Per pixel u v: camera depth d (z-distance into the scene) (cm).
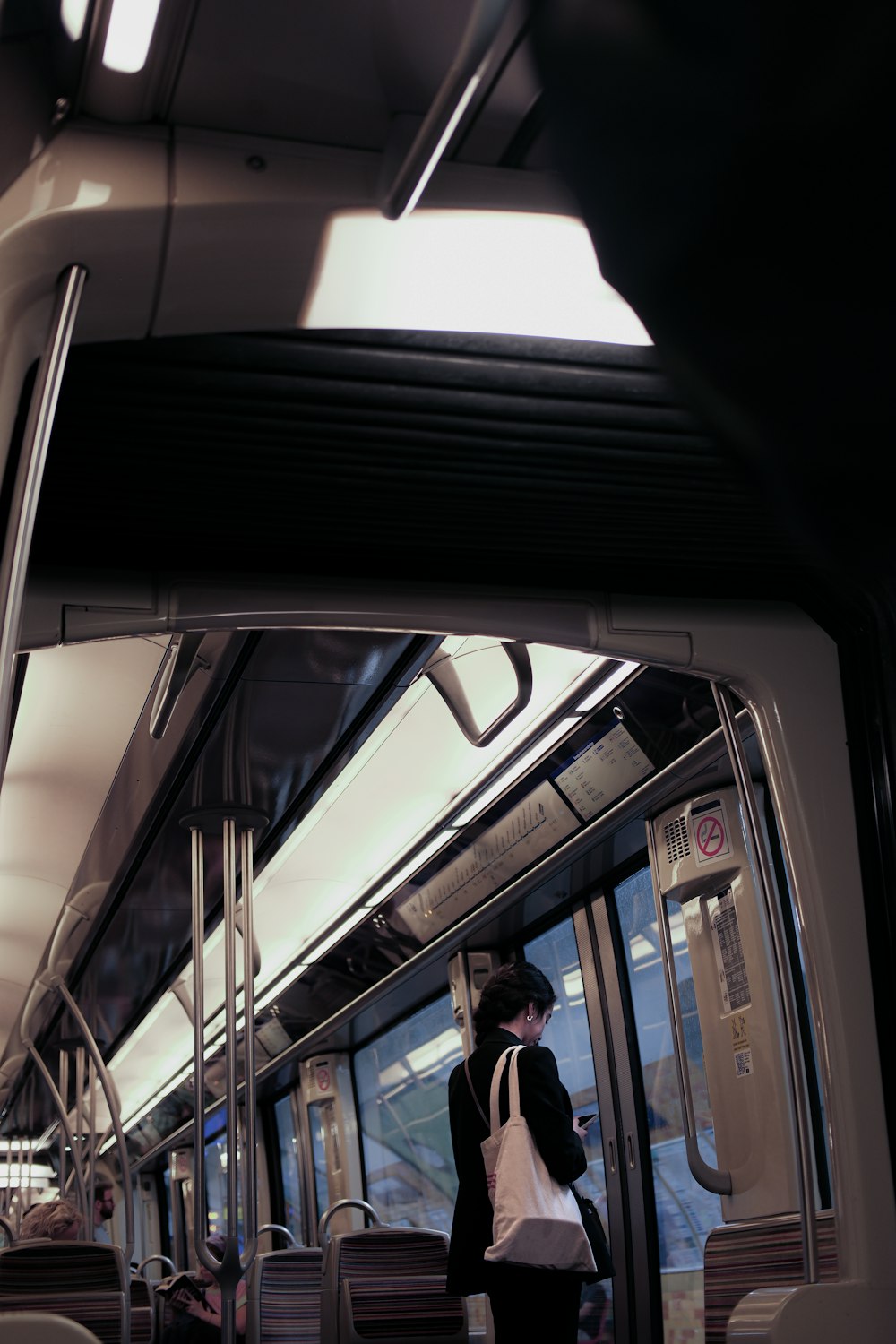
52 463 251
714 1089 446
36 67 172
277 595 315
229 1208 447
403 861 582
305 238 193
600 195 77
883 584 83
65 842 550
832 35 64
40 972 751
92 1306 485
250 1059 477
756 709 347
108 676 398
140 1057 1001
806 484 76
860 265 68
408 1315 525
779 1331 281
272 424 240
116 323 197
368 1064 851
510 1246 340
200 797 496
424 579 329
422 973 684
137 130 187
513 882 567
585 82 74
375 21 162
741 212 70
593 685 412
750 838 342
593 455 261
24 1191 1467
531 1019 410
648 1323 517
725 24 66
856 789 340
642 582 341
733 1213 427
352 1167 848
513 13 146
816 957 323
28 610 297
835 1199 308
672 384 81
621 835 504
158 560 307
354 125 191
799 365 72
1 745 166
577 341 227
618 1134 545
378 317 209
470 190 202
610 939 554
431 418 243
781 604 355
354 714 430
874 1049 317
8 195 177
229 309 200
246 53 170
